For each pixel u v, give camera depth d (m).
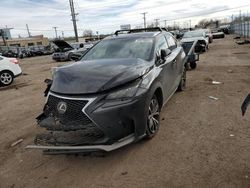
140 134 3.88
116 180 3.41
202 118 5.20
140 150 4.09
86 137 3.54
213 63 12.94
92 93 3.58
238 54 16.20
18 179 3.68
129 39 5.42
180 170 3.49
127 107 3.62
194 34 20.30
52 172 3.76
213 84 8.10
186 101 6.40
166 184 3.23
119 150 4.12
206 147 4.02
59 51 25.30
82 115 3.55
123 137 3.68
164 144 4.22
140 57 4.76
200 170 3.45
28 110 7.09
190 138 4.36
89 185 3.37
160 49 5.27
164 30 6.53
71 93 3.65
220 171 3.39
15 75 12.41
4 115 6.84
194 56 10.73
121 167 3.68
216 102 6.16
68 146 3.54
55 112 3.77
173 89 5.93
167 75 5.20
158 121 4.67
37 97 8.63
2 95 9.68
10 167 4.03
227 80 8.55
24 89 10.47
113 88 3.64
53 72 4.49
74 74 3.96
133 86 3.79
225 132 4.48
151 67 4.44
